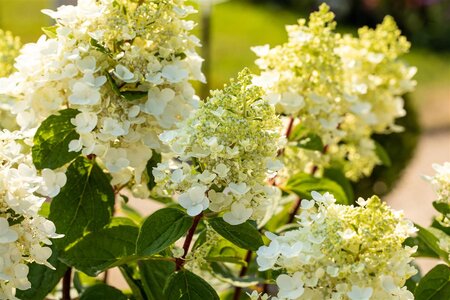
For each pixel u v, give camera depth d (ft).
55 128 4.66
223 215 4.25
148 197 5.16
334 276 3.91
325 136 5.49
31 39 17.93
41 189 4.48
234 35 22.48
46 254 4.26
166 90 4.64
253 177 4.18
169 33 4.67
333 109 5.51
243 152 4.16
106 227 4.84
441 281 4.52
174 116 4.72
